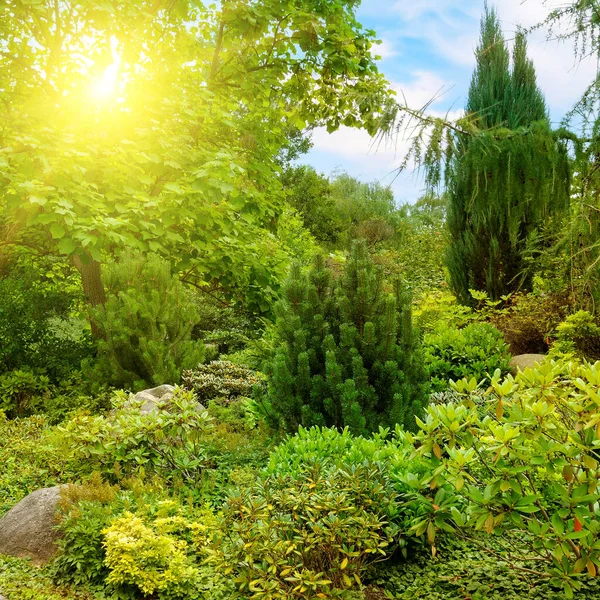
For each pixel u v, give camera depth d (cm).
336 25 1052
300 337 555
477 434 344
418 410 534
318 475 387
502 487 311
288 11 987
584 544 303
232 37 1009
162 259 877
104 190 827
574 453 302
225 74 1098
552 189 469
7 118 847
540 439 311
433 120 441
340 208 3080
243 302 1122
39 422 686
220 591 358
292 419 552
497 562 373
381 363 549
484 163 464
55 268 1135
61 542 402
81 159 769
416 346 574
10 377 796
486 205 539
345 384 518
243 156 1078
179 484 481
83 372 809
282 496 360
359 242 583
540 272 913
